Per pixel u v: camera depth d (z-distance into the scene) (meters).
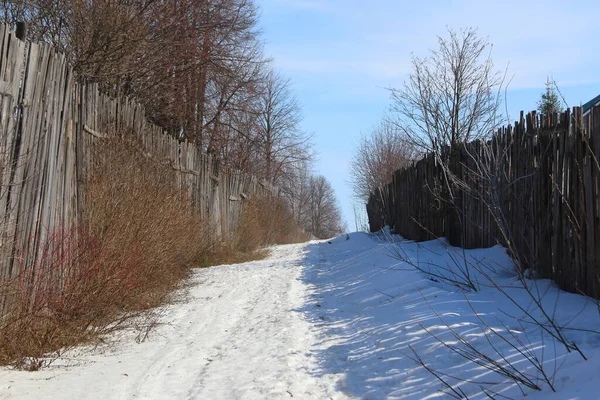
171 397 4.61
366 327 6.71
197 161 15.86
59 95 7.22
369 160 38.25
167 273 9.80
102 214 8.25
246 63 24.77
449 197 11.61
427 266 9.31
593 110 5.83
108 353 6.02
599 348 4.18
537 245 7.19
